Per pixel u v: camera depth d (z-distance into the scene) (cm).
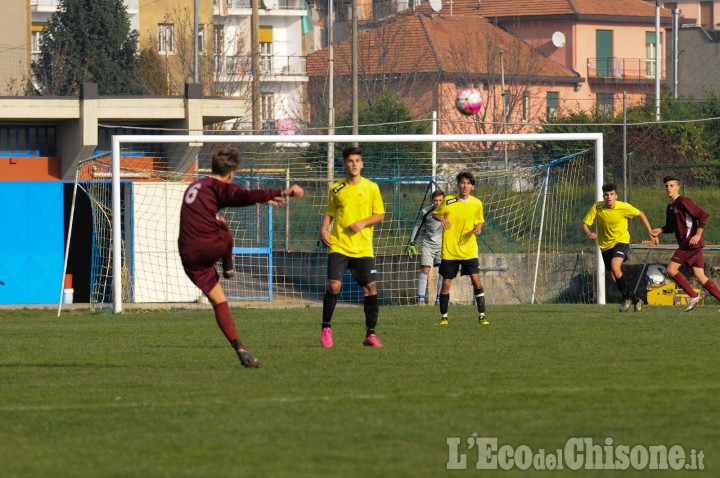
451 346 3195
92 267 5994
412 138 5406
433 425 2020
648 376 2530
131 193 6191
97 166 6462
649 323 3900
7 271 6247
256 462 1769
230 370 2738
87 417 2138
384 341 3369
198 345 3397
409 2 19212
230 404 2241
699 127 9675
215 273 2781
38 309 5834
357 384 2466
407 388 2402
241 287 6531
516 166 7475
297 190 2706
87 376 2677
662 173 8512
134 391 2427
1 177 6519
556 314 4519
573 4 17412
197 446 1883
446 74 15025
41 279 6291
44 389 2477
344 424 2038
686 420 2033
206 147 8150
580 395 2291
